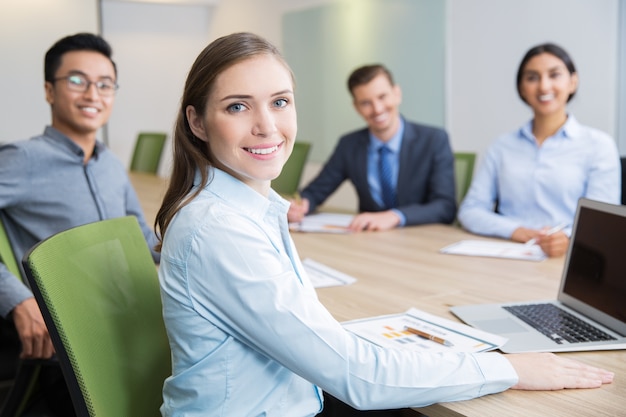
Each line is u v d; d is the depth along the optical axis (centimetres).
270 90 110
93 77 203
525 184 266
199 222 106
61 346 108
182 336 107
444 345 129
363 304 166
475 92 517
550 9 455
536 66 256
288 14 712
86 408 109
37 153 194
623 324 133
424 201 318
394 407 106
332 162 338
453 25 529
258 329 102
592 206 151
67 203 201
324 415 147
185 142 117
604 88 429
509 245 235
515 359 115
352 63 638
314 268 208
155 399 132
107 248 136
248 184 120
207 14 801
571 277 156
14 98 668
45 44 675
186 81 116
